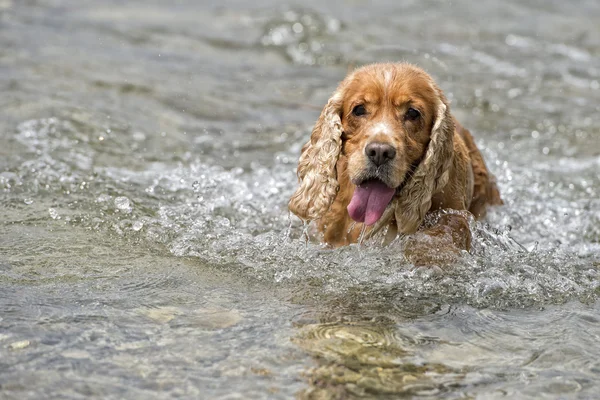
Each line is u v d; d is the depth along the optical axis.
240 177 13.38
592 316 8.60
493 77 19.47
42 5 23.70
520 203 12.84
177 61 19.73
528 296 9.12
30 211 11.09
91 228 10.65
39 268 9.27
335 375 7.09
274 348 7.54
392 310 8.62
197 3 25.14
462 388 6.97
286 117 16.78
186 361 7.25
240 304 8.59
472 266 9.77
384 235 10.19
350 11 24.67
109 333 7.70
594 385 7.08
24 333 7.59
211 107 16.92
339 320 8.27
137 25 22.42
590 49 22.12
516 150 15.36
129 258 9.75
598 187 13.57
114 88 17.25
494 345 7.84
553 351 7.71
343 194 10.26
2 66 17.86
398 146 9.26
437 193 10.19
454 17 24.42
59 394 6.64
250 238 10.57
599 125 16.77
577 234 11.77
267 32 22.27
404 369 7.25
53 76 17.55
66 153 13.42
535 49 21.83
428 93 9.83
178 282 9.09
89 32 21.39
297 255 10.04
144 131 15.07
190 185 12.66
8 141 13.66
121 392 6.72
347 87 10.02
